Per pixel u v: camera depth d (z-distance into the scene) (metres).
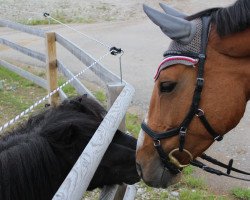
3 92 8.08
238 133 6.44
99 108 3.16
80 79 8.95
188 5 16.95
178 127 2.53
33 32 7.56
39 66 9.91
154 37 12.80
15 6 17.62
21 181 2.61
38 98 7.77
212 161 2.94
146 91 8.26
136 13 16.47
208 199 4.75
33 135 2.82
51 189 2.75
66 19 15.69
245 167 5.52
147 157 2.67
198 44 2.45
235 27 2.41
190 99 2.47
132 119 6.83
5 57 10.70
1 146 2.79
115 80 3.91
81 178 2.00
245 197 4.86
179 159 2.64
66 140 2.81
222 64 2.46
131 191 3.78
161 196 4.77
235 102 2.50
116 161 3.01
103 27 14.35
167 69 2.48
